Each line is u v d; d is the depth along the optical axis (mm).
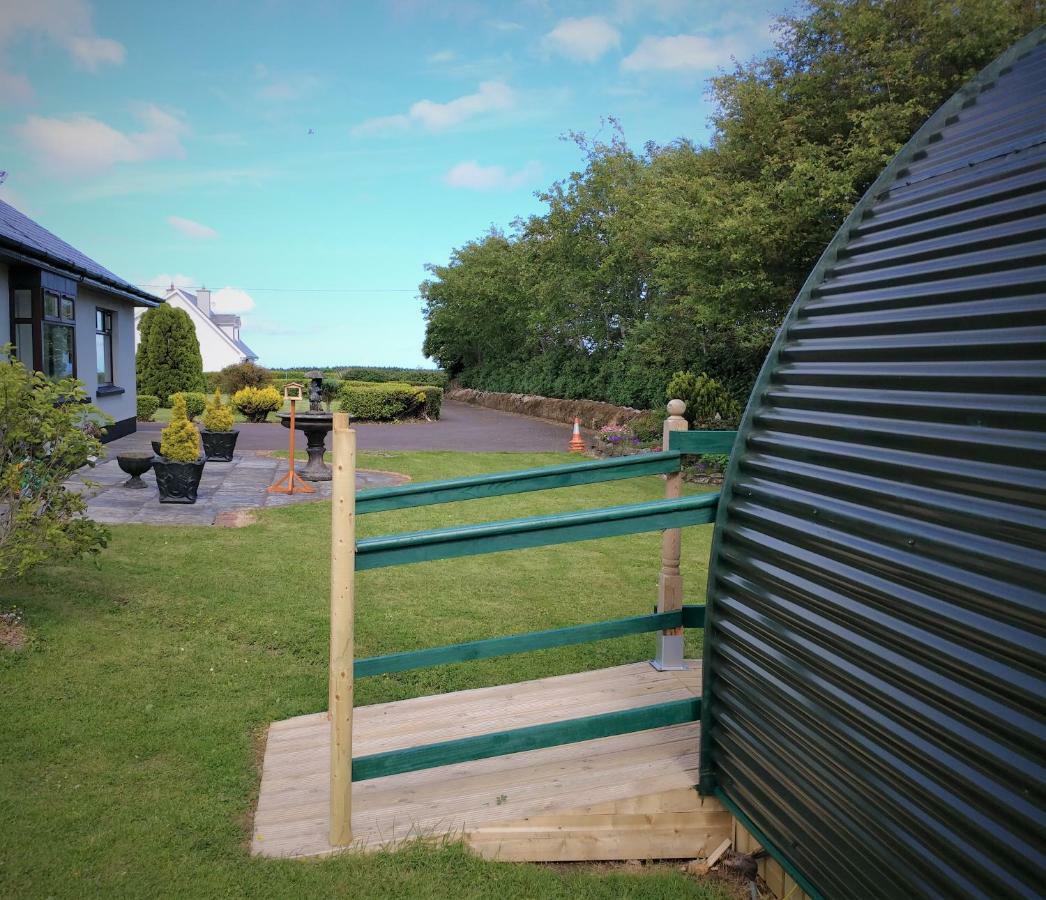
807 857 2254
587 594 5855
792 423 2424
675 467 3232
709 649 2727
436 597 5707
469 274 30422
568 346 24609
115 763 3100
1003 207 1985
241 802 2850
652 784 2768
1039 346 1637
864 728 1957
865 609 1964
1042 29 2490
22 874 2355
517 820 2635
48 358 11727
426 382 36531
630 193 18266
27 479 4570
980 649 1608
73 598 4988
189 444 8742
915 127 9594
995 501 1636
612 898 2459
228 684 3939
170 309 25703
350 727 2539
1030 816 1458
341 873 2400
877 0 10156
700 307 11664
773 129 10875
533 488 3002
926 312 2043
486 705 3516
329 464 11641
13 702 3566
